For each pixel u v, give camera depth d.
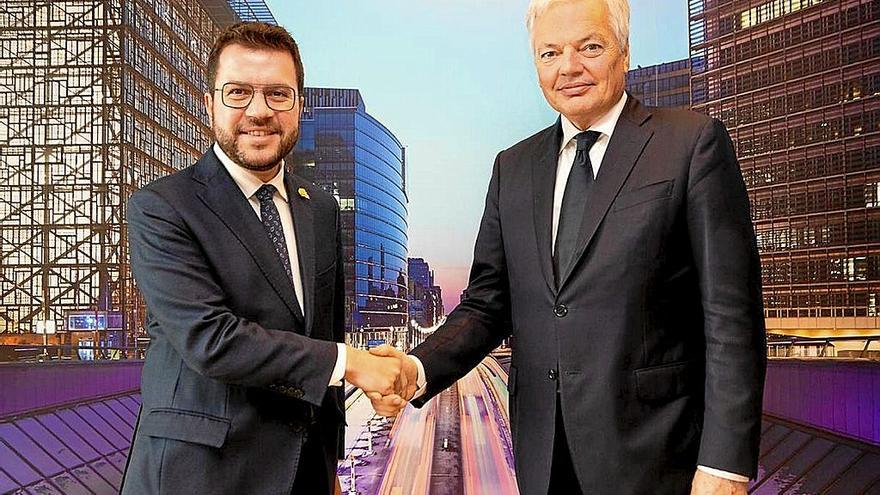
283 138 1.64
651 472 1.46
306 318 1.67
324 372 1.55
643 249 1.46
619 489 1.46
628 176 1.51
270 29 1.66
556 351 1.54
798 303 8.02
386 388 1.63
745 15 8.67
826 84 8.09
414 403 1.87
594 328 1.49
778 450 6.07
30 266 11.11
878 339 6.83
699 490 1.38
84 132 11.76
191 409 1.55
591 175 1.59
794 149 8.23
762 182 8.47
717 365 1.39
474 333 1.90
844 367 5.60
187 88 14.86
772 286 8.26
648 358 1.46
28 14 11.89
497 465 11.40
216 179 1.64
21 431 6.34
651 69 9.23
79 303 10.80
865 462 5.14
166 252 1.54
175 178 1.64
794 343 7.73
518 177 1.72
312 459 1.75
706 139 1.47
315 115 27.45
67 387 7.26
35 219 11.34
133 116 12.22
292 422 1.61
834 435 5.64
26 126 11.69
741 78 8.71
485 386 14.50
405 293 21.56
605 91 1.55
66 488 6.14
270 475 1.57
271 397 1.59
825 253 7.91
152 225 1.55
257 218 1.65
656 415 1.47
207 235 1.57
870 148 7.66
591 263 1.49
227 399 1.55
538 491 1.56
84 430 7.04
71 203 11.52
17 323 10.36
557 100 1.59
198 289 1.52
